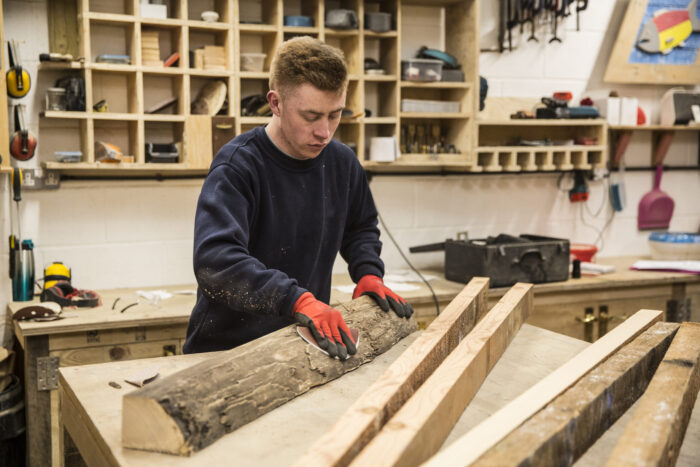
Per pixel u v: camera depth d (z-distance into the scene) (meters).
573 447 1.02
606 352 1.45
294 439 1.12
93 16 2.58
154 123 2.91
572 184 3.72
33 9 2.68
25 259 2.60
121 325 2.35
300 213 1.70
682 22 3.66
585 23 3.59
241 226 1.54
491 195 3.56
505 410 1.08
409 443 0.95
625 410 1.29
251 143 1.65
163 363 1.50
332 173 1.78
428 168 3.41
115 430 1.14
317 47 1.48
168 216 2.97
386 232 3.35
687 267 3.22
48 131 2.75
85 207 2.83
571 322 3.05
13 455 2.45
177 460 1.04
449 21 3.29
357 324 1.58
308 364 1.36
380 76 3.01
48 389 2.31
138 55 2.66
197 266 1.47
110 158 2.64
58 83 2.67
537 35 3.49
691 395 1.25
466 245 2.92
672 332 1.59
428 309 2.79
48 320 2.32
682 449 1.14
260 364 1.27
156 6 2.68
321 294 1.85
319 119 1.50
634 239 3.91
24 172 2.69
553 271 2.97
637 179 3.87
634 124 3.51
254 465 1.03
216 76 2.81
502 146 3.40
